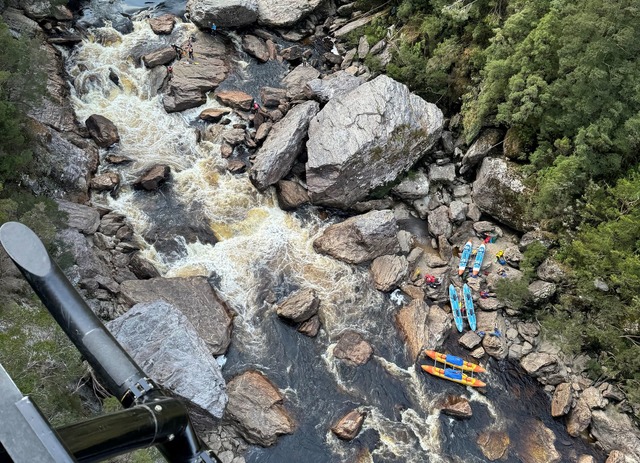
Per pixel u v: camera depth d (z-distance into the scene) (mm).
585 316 37469
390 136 41406
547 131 40344
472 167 44688
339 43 53469
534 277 39250
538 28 38125
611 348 35844
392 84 42875
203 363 30453
